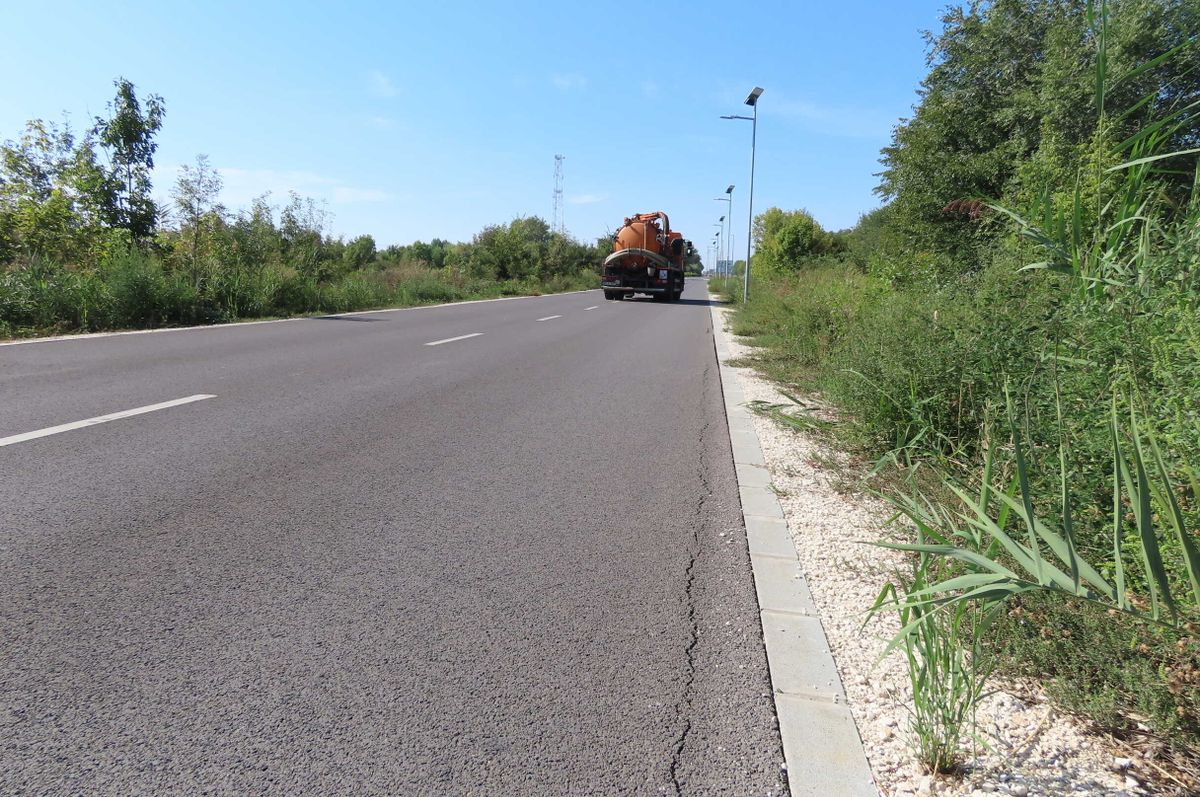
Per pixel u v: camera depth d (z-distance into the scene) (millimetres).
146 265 15242
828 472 5191
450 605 3090
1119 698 2414
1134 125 10266
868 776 2100
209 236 18516
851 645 2824
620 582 3367
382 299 24766
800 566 3561
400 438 5961
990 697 2453
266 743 2172
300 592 3158
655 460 5547
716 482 5000
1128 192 3562
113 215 17422
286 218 23734
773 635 2887
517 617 3004
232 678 2500
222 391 7574
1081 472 2959
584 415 7164
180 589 3143
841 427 5887
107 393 7199
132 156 17688
